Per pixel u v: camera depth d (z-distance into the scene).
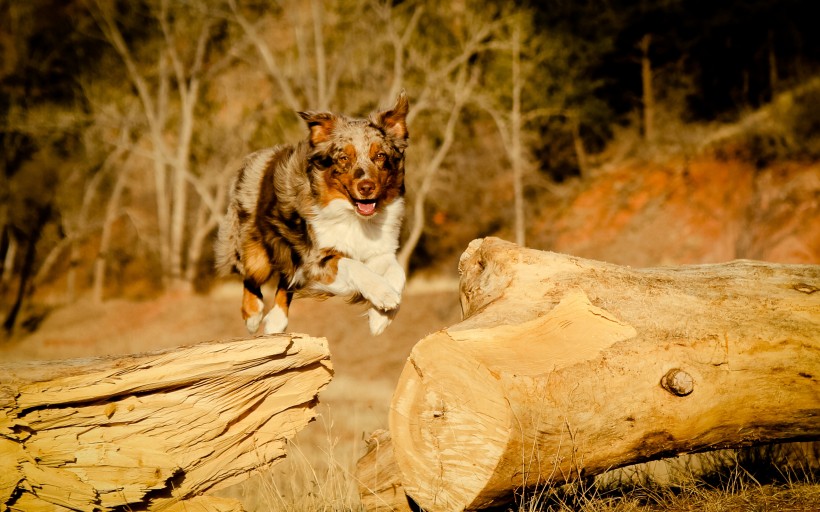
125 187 41.75
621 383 4.08
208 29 35.09
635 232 25.72
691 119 31.62
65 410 4.13
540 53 30.55
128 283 41.91
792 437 4.54
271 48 35.28
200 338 26.91
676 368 4.17
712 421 4.31
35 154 38.34
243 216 6.73
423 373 3.98
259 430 4.60
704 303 4.41
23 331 35.03
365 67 31.80
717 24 32.22
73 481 4.16
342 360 21.77
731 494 4.86
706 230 24.14
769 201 22.98
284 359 4.40
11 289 39.44
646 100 31.69
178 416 4.30
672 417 4.20
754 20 32.22
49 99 37.75
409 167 31.66
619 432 4.14
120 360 4.24
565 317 4.24
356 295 6.10
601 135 32.81
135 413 4.23
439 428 3.97
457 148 33.56
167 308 29.88
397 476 4.50
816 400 4.38
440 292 25.95
